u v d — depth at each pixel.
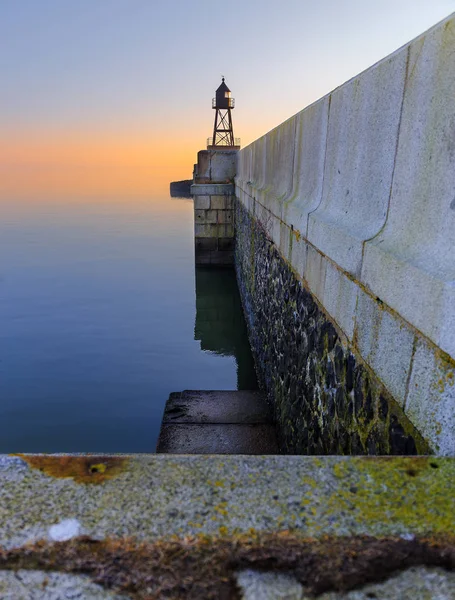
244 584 1.00
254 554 1.05
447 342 1.46
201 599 0.98
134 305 13.12
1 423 6.83
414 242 1.81
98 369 8.80
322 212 3.20
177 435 5.09
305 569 1.03
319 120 3.44
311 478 1.28
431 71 1.68
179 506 1.18
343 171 2.82
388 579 1.00
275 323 5.53
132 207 49.44
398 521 1.13
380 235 2.13
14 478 1.29
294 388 4.22
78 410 7.24
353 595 0.98
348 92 2.70
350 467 1.33
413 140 1.85
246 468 1.33
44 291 14.68
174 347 9.96
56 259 20.16
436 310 1.52
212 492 1.23
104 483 1.27
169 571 1.02
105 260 19.92
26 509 1.17
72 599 0.97
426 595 0.97
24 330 10.99
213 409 5.68
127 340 10.38
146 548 1.07
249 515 1.15
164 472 1.31
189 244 24.58
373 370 2.12
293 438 4.20
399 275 1.82
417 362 1.67
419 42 1.78
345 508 1.17
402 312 1.79
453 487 1.24
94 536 1.10
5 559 1.05
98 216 39.59
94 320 11.80
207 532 1.11
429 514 1.15
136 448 6.22
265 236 6.67
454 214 1.54
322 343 3.12
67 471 1.32
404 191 1.94
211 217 14.81
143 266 18.61
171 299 13.73
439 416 1.51
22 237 26.81
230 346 9.99
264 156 7.17
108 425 6.81
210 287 13.91
